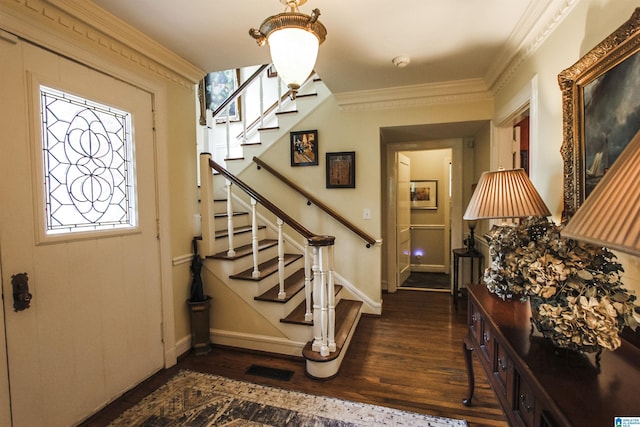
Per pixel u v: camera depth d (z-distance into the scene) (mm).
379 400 1872
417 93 2930
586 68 1271
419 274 5102
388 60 2332
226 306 2594
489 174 1571
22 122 1426
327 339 2162
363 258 3271
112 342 1854
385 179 4078
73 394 1640
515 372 1021
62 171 1600
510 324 1209
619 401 744
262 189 3537
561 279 937
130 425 1677
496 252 1382
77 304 1659
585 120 1307
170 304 2285
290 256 3344
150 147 2127
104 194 1818
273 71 4094
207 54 2246
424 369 2215
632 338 1028
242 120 4020
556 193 1608
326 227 3355
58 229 1579
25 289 1418
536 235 1238
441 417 1715
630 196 565
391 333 2826
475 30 1910
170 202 2314
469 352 1782
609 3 1202
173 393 1954
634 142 623
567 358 950
